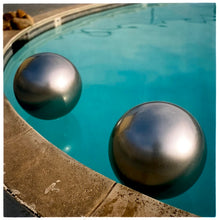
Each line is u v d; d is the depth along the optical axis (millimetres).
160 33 9414
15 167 3168
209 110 5426
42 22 9445
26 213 2627
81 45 8516
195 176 2984
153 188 2881
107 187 2850
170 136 2691
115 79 6508
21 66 4195
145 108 2934
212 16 11258
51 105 4156
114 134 3029
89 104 5621
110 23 10711
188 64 7203
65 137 4734
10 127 3904
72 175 3031
